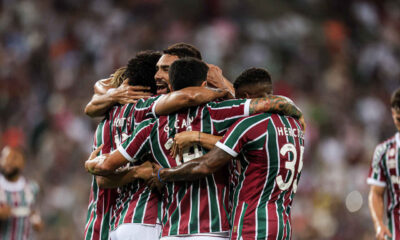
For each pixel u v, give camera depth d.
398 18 70.50
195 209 13.17
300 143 13.48
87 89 53.78
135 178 13.92
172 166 13.44
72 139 48.22
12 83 55.00
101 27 60.44
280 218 12.91
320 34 63.88
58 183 45.50
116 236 14.05
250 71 13.58
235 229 12.91
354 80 61.38
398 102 17.11
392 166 17.53
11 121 52.06
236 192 13.22
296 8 66.44
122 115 14.50
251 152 13.06
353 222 42.28
